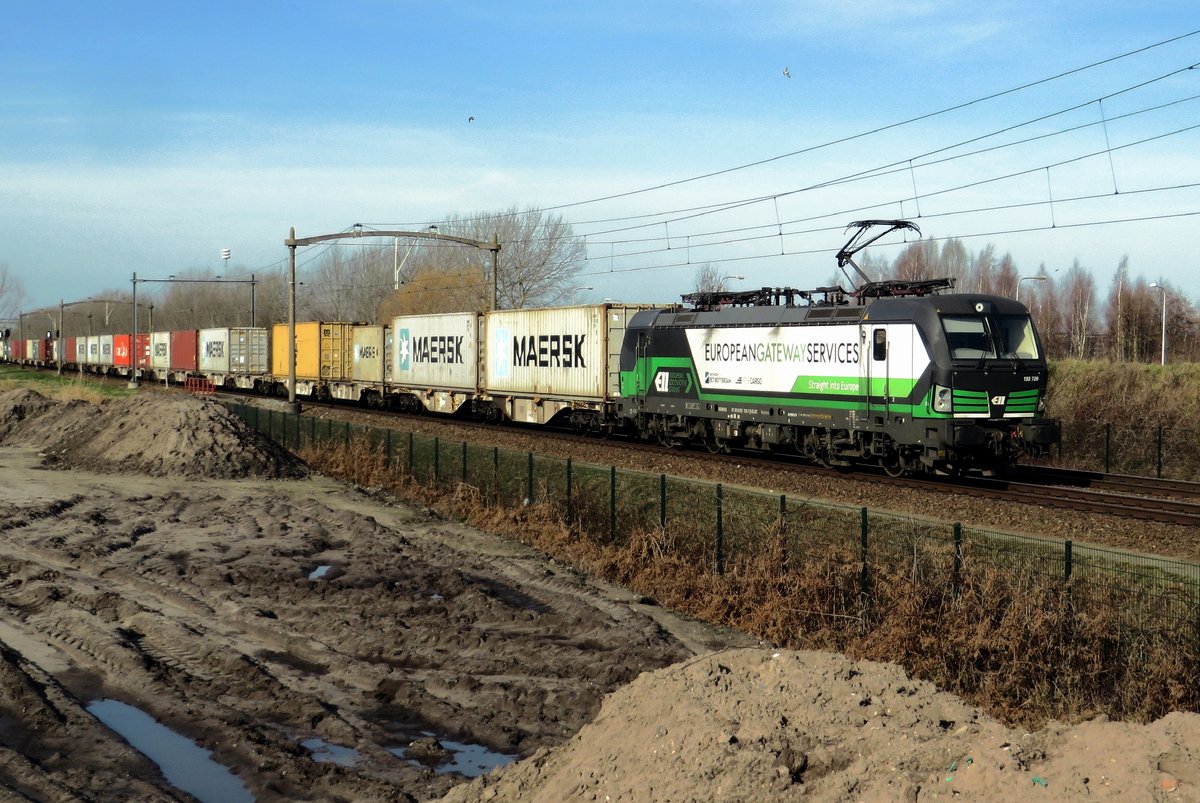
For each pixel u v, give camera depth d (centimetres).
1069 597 1327
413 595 1691
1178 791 592
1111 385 3738
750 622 1558
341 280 10069
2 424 4384
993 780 646
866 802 664
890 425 2483
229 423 3356
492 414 4309
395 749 1099
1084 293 8150
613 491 2005
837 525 1745
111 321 17238
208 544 2081
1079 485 2591
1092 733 677
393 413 4947
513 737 1122
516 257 7262
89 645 1423
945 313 2395
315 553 2033
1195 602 1321
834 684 850
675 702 867
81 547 2025
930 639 1344
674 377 3200
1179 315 7088
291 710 1195
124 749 1070
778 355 2802
